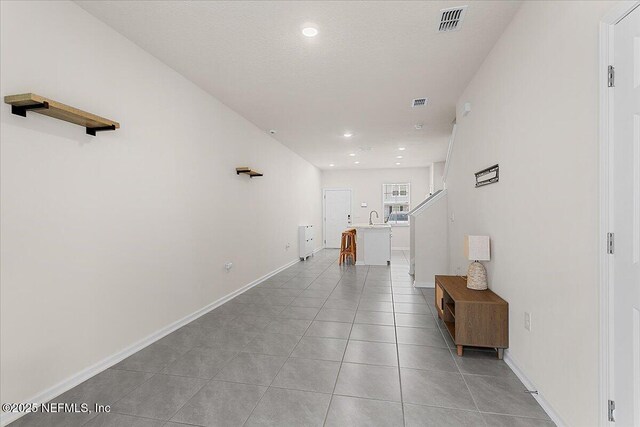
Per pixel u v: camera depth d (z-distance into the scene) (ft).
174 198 10.75
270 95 13.16
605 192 4.52
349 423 5.90
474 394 6.82
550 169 6.03
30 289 6.38
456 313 8.46
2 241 5.93
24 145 6.28
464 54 9.82
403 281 18.07
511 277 7.93
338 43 9.21
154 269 9.79
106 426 5.86
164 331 10.14
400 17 7.97
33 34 6.44
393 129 18.45
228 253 14.33
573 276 5.33
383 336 10.07
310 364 8.22
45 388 6.64
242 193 15.80
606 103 4.51
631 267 4.15
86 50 7.61
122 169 8.64
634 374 4.11
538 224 6.51
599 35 4.59
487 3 7.39
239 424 5.90
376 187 34.32
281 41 9.08
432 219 16.53
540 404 6.43
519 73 7.43
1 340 5.92
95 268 7.82
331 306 13.30
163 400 6.66
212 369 7.97
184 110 11.34
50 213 6.77
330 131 18.81
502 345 8.21
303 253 26.04
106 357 8.08
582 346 5.11
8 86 6.01
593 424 4.86
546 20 6.19
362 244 23.91
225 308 13.04
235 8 7.57
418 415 6.12
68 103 7.15
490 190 9.42
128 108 8.86
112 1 7.25
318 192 33.81
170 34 8.66
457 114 14.12
